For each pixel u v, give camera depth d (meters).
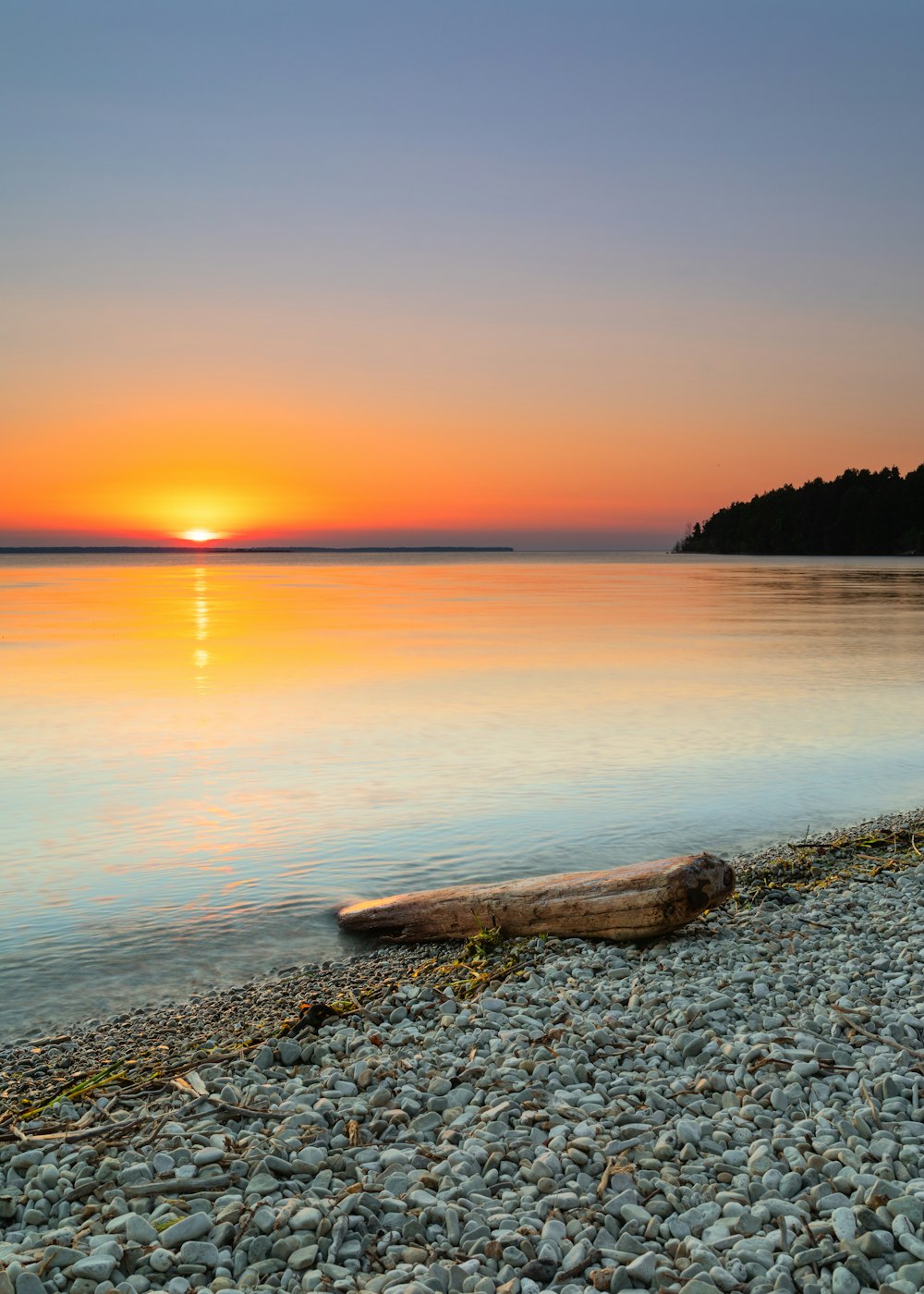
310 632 16.22
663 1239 1.72
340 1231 1.73
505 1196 1.83
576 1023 2.58
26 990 3.23
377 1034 2.61
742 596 27.11
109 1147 2.06
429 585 37.41
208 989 3.25
